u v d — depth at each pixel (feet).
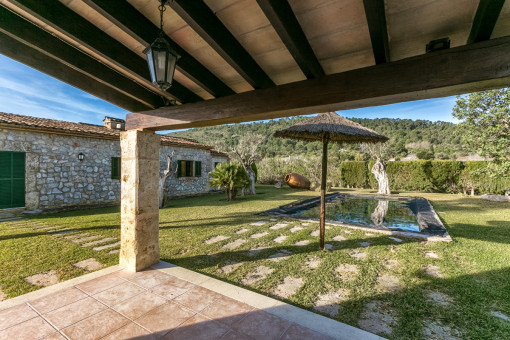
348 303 8.23
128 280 9.70
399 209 29.27
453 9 5.36
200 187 45.32
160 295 8.57
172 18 7.00
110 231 17.20
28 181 24.72
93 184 29.63
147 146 11.09
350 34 6.57
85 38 7.28
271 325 6.93
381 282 9.71
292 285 9.54
